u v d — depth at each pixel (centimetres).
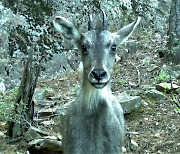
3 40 318
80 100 179
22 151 220
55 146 212
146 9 401
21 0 295
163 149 220
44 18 300
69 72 357
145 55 352
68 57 359
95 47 172
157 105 266
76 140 176
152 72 318
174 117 252
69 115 182
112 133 178
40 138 224
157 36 401
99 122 177
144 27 412
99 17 215
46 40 309
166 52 329
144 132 240
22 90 236
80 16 318
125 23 371
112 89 297
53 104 285
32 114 241
